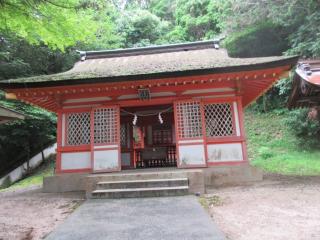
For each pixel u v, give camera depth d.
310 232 4.00
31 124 16.20
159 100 9.09
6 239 4.25
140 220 4.84
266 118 18.19
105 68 10.33
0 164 17.23
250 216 4.92
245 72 8.01
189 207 5.59
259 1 16.39
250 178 8.32
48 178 8.76
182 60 10.46
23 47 18.19
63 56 20.22
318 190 6.59
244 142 8.63
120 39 23.41
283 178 8.70
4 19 7.15
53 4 6.88
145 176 7.55
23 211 6.11
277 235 3.95
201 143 8.70
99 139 9.02
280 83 15.41
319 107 10.18
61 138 9.16
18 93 8.66
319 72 8.02
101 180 7.52
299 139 14.48
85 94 9.12
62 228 4.56
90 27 8.62
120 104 9.29
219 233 4.04
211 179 8.37
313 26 14.24
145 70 8.65
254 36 18.94
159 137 13.38
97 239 3.99
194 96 8.99
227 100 8.88
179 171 7.59
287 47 18.73
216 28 24.89
